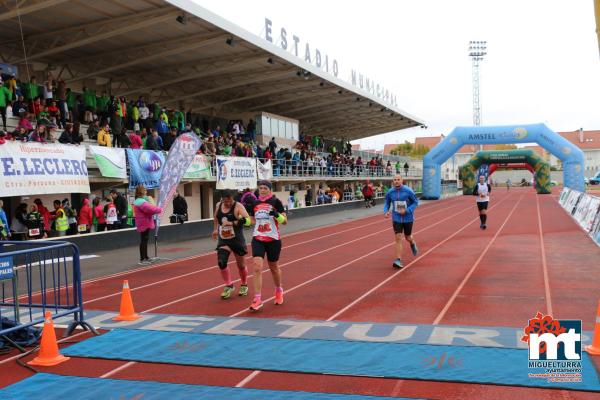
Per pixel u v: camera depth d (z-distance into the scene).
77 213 18.16
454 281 9.66
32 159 14.18
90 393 4.73
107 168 17.11
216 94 31.42
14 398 4.66
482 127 43.94
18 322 6.46
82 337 6.55
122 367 5.41
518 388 4.55
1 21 17.25
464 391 4.52
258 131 34.47
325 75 29.44
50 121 16.53
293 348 5.79
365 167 48.25
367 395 4.49
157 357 5.64
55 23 17.81
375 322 6.85
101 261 13.74
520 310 7.33
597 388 4.46
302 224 24.64
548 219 23.83
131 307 7.47
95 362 5.58
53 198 17.30
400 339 6.01
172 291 9.48
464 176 56.78
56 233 15.55
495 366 5.03
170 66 24.59
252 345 5.95
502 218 25.11
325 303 8.09
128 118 21.30
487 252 13.48
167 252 15.47
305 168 35.28
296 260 13.09
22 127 15.33
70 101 19.34
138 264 13.11
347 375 4.96
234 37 20.45
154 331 6.67
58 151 15.09
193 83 28.34
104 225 16.97
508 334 6.09
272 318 7.21
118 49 21.27
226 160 24.38
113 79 24.84
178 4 16.58
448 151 45.31
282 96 34.66
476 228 20.62
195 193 24.98
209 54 23.20
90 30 18.59
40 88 19.16
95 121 19.19
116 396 4.65
